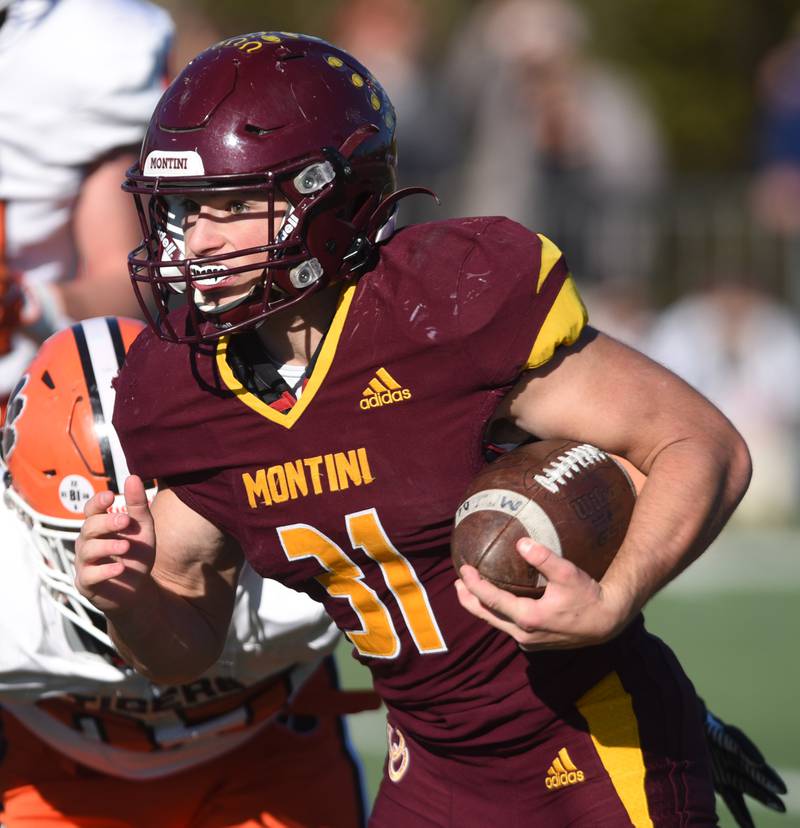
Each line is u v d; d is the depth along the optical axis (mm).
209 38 24984
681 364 30984
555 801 9523
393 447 8914
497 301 8680
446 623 9289
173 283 9109
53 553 10273
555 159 33844
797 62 36781
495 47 33938
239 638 10508
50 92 13164
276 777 11633
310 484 9086
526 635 8164
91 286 13117
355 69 9445
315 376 8930
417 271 8891
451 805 9867
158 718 11008
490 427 9227
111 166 13453
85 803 11406
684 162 48125
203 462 9383
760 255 34281
